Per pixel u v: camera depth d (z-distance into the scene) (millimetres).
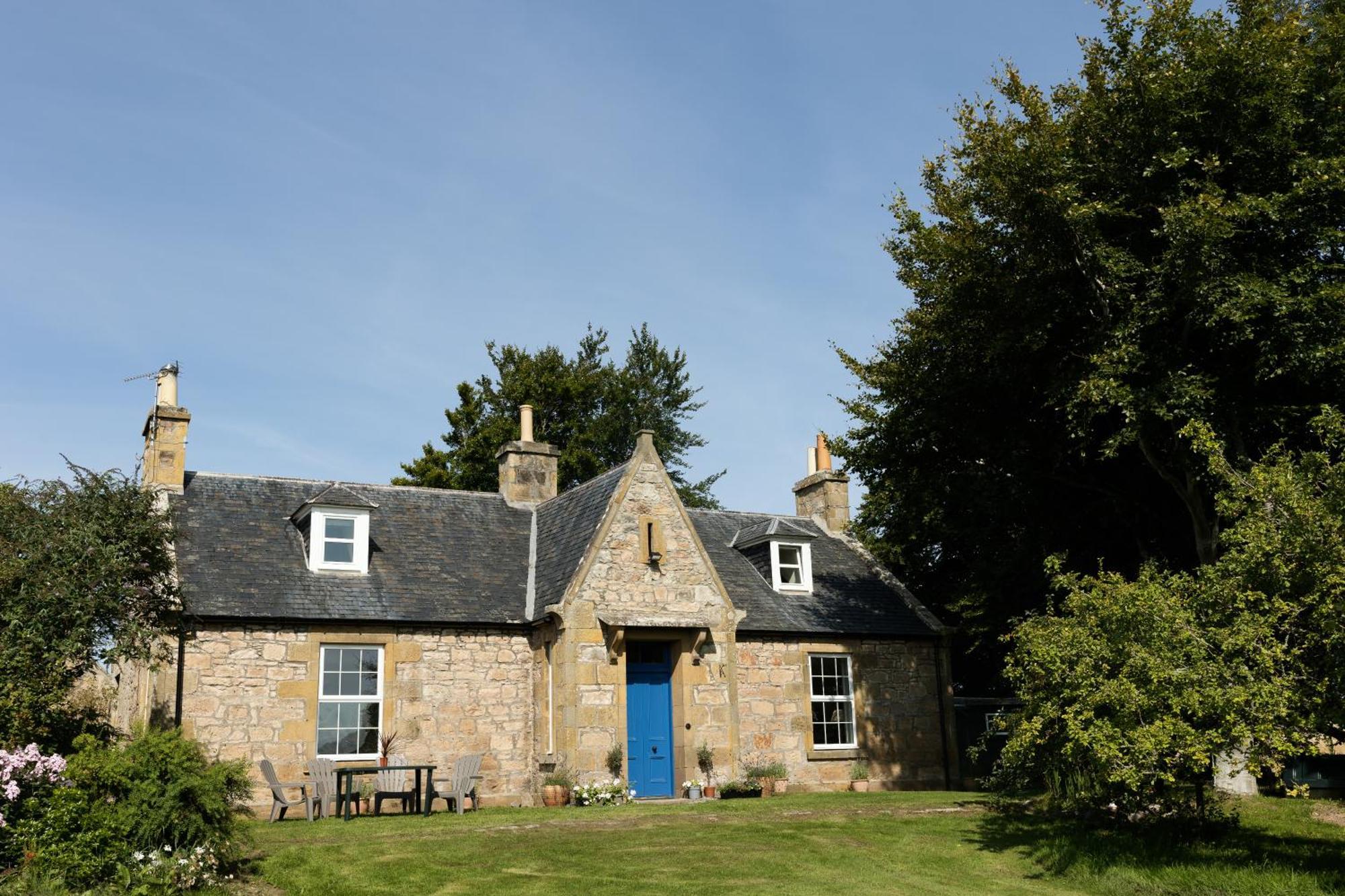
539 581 22406
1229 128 17047
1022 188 18016
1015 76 18672
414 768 17547
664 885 12594
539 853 13953
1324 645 11781
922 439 22516
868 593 25953
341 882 12391
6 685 13484
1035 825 15852
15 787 11664
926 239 20594
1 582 14219
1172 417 16719
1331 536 11422
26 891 10930
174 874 11719
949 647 25391
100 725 14492
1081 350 19109
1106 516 22125
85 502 15391
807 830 15688
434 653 20812
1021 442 21062
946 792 21672
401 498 23953
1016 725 15531
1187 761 12227
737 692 21922
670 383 49531
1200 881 12398
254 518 21750
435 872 12852
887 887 12820
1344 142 17016
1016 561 22891
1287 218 16422
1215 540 18000
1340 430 12641
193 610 18797
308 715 19438
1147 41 17562
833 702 23906
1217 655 12062
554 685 20422
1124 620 12695
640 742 20859
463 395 44031
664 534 21547
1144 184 17672
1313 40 19172
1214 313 16125
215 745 18656
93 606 14633
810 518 29375
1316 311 16125
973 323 19984
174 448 21812
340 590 20609
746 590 24281
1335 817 15531
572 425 43500
